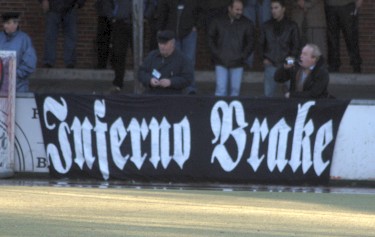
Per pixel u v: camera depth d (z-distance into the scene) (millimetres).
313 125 33812
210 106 33812
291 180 33781
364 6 52031
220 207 27766
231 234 22984
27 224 24016
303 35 47656
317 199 30078
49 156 34250
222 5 46781
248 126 33781
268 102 33781
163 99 33875
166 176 33875
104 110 34062
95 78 49062
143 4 43812
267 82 42531
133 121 33969
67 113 34156
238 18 41781
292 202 29281
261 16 47312
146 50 50594
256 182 33781
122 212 26312
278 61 42000
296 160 33812
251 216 26062
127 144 33969
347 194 31453
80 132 34125
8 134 33812
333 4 47656
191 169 33812
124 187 32469
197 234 22891
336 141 33812
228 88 42219
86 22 52500
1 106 33750
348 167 33875
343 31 48438
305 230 23828
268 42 42188
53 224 24062
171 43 35406
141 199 29188
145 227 23766
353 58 49125
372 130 33781
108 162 34000
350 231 23797
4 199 28469
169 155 33875
